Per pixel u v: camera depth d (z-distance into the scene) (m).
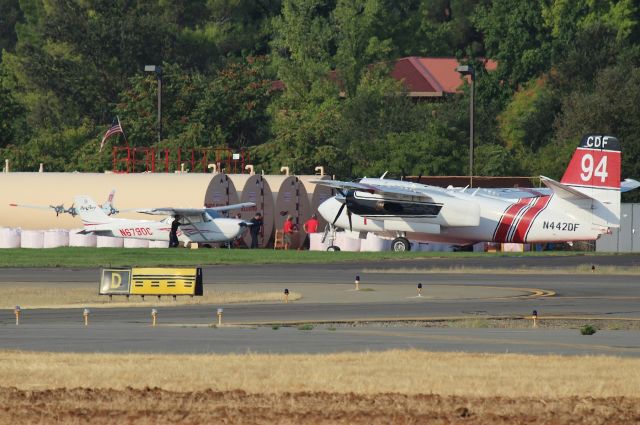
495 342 93.81
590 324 110.38
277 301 130.75
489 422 61.81
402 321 111.12
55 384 71.12
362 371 75.69
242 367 77.12
